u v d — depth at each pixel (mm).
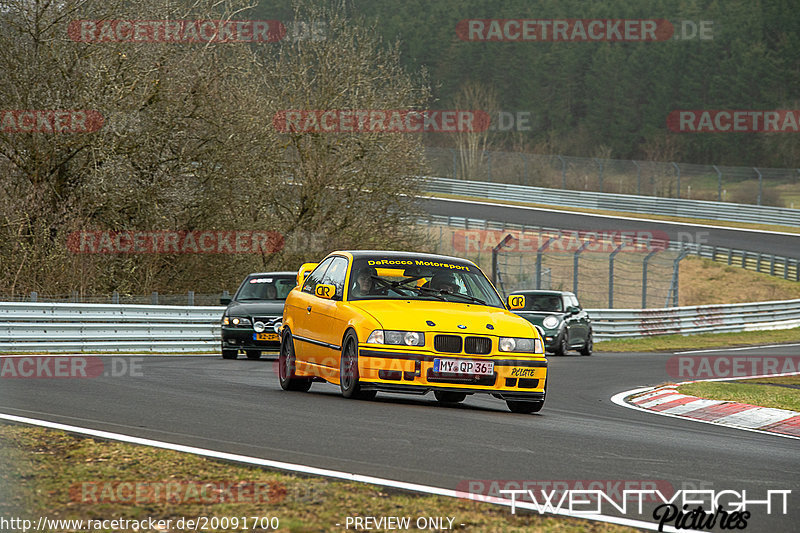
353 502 21453
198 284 113000
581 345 97250
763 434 39969
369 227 128625
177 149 110188
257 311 68812
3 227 95188
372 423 33219
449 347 39094
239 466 24891
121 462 25016
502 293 142750
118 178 102125
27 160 101188
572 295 99500
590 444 31531
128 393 39625
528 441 31172
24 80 98875
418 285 43250
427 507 21281
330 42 130000
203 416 33438
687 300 174375
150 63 104938
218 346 81000
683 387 56531
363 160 129375
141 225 106750
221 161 111750
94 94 99000
